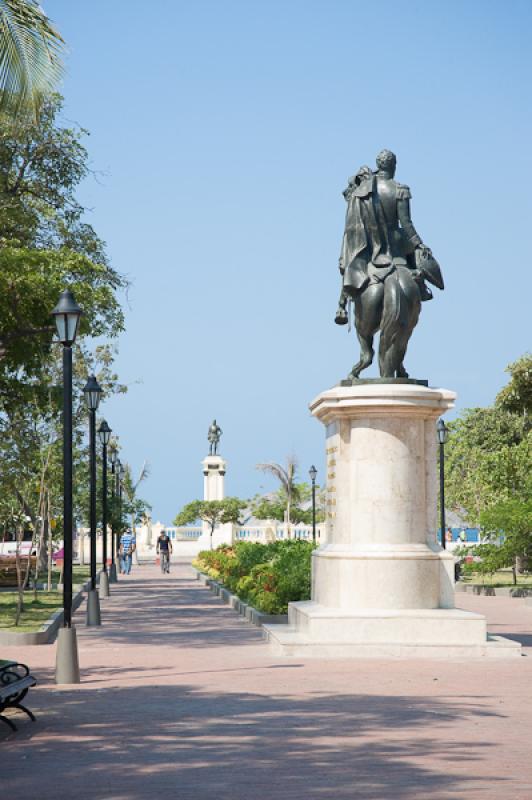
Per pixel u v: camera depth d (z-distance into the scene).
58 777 9.31
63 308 16.31
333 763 9.67
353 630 17.47
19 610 23.97
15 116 18.17
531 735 10.88
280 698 13.27
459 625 17.38
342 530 18.47
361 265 19.09
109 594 37.50
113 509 52.38
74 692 14.20
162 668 16.55
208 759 9.92
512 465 40.72
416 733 11.01
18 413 31.44
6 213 27.53
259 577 27.83
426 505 18.45
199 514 84.06
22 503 32.09
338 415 18.52
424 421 18.50
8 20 17.09
